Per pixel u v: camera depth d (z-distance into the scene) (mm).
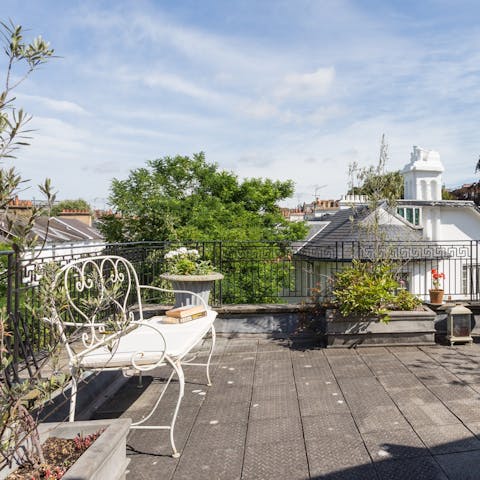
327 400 3709
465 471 2557
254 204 18234
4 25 1569
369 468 2631
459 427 3109
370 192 6062
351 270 5629
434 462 2666
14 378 2963
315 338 5824
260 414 3477
